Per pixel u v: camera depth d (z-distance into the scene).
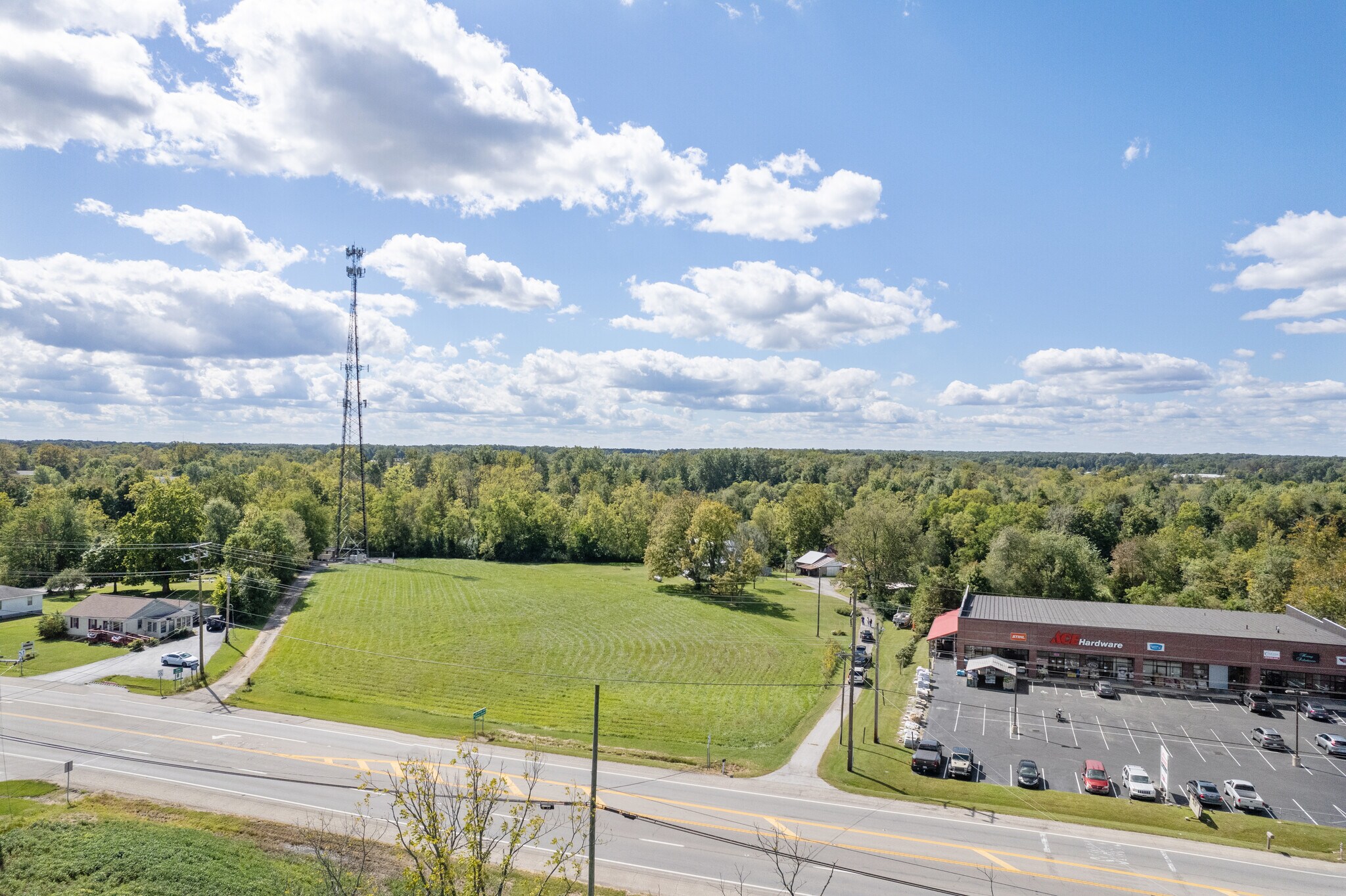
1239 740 51.28
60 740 45.78
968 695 61.06
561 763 45.16
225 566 95.00
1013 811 39.19
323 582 109.81
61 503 103.50
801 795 41.09
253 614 85.94
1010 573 88.81
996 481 193.12
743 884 31.20
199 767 42.28
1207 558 98.31
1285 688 61.25
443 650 77.50
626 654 78.88
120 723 49.44
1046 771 45.47
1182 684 63.38
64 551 101.25
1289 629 65.25
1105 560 108.81
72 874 29.67
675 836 35.56
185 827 34.47
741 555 113.12
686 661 76.50
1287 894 30.88
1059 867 32.88
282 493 134.88
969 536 119.19
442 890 20.05
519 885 29.95
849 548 110.31
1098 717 55.59
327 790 39.56
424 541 152.12
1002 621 67.50
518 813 25.75
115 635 73.00
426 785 23.03
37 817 34.91
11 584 93.88
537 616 94.12
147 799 37.84
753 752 49.44
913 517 112.12
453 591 107.94
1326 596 70.88
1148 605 74.94
